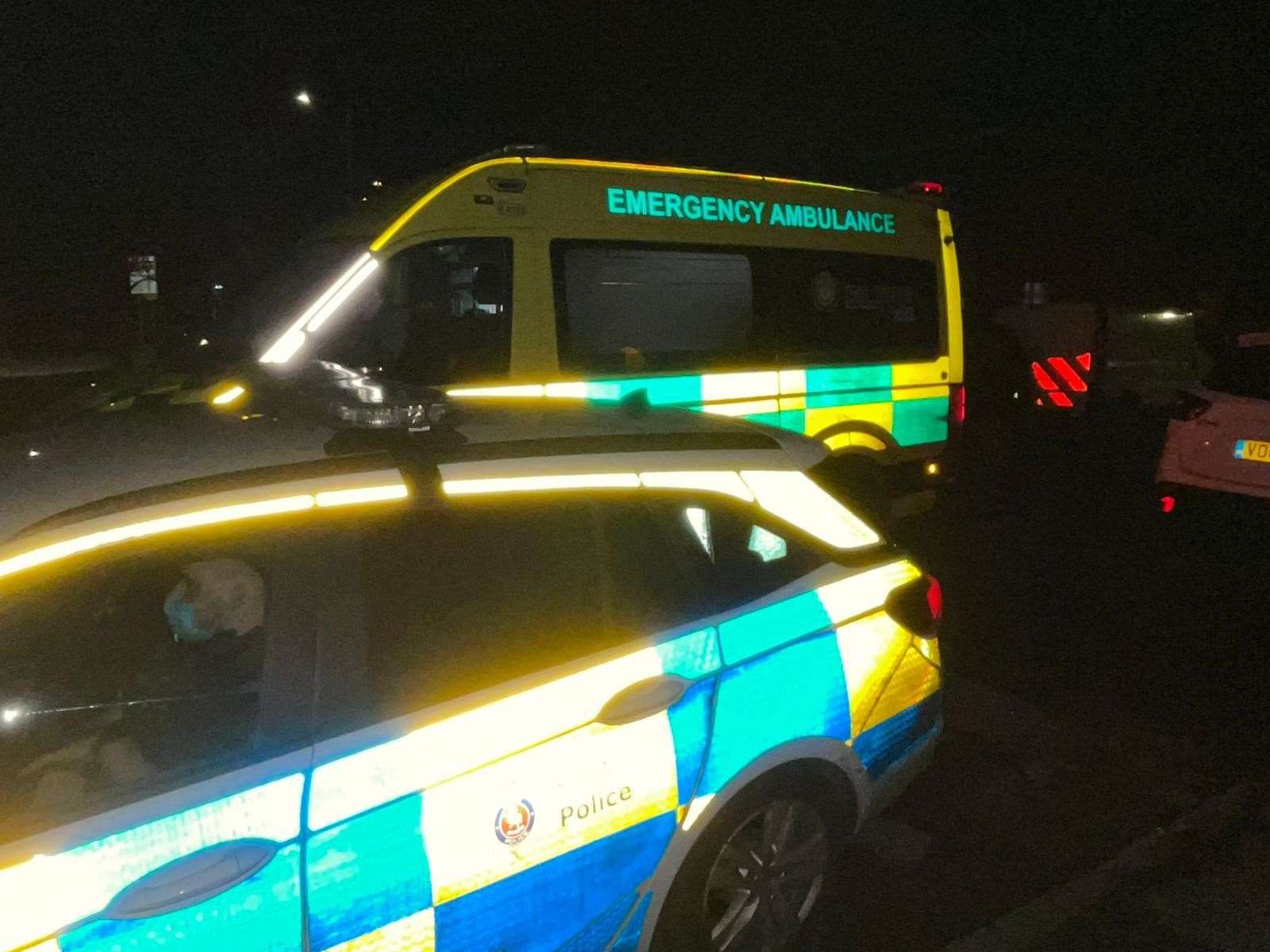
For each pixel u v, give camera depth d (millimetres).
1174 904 3033
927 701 2916
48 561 1764
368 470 2059
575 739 2107
